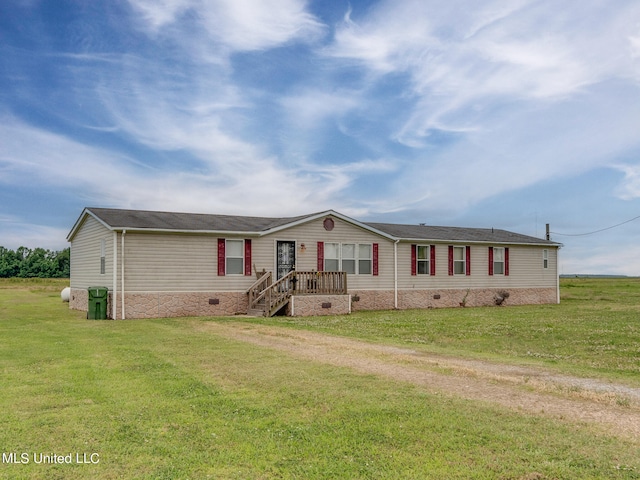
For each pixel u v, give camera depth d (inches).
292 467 191.2
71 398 282.5
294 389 303.3
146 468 189.8
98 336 547.2
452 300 1096.8
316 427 234.5
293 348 461.4
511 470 187.9
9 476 182.1
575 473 184.7
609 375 346.9
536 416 251.8
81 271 954.7
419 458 199.2
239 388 306.2
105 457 199.5
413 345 486.3
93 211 864.9
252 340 516.1
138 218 848.3
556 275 1261.1
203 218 932.6
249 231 874.1
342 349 455.2
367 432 227.9
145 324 680.4
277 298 838.5
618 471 186.1
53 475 183.6
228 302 862.5
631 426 237.3
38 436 221.8
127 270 787.4
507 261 1184.2
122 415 251.3
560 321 726.5
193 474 184.7
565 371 360.2
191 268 835.4
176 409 262.2
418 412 256.5
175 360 398.9
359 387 309.1
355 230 987.3
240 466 192.1
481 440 217.9
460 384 320.2
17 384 315.3
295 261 923.4
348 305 904.3
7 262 2955.2
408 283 1044.5
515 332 592.7
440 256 1090.1
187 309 828.6
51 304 1083.9
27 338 529.0
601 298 1352.1
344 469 189.2
